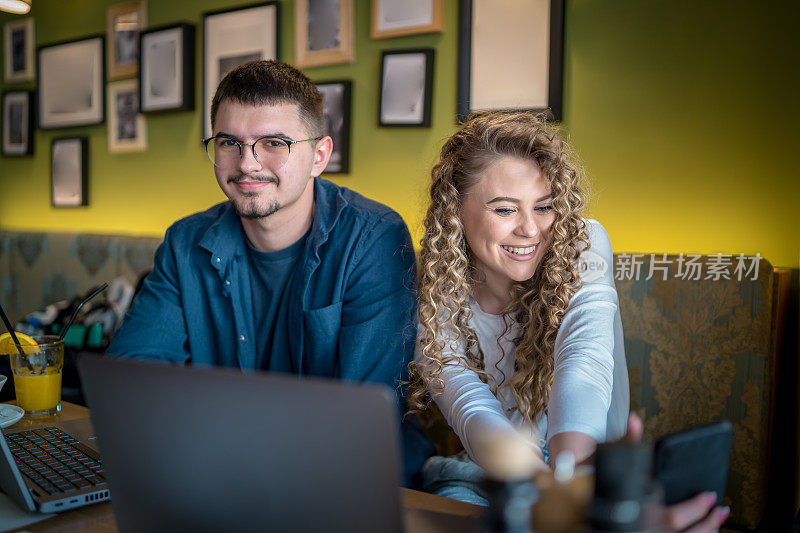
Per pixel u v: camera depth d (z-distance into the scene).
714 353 1.70
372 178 2.49
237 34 2.76
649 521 0.52
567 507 0.55
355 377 1.42
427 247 1.41
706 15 1.91
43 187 3.54
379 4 2.41
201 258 1.53
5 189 3.70
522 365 1.36
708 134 1.93
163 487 0.68
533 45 2.14
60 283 3.15
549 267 1.29
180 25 2.89
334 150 2.55
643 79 2.01
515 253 1.29
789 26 1.81
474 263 1.42
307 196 1.48
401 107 2.38
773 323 1.68
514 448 0.59
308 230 1.50
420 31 2.32
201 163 2.94
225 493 0.64
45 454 1.07
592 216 2.09
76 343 2.28
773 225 1.86
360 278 1.46
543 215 1.28
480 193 1.29
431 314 1.37
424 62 2.33
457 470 1.47
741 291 1.67
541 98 2.14
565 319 1.28
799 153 1.81
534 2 2.13
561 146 1.27
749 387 1.66
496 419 1.11
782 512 1.87
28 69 3.53
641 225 2.03
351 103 2.51
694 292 1.72
